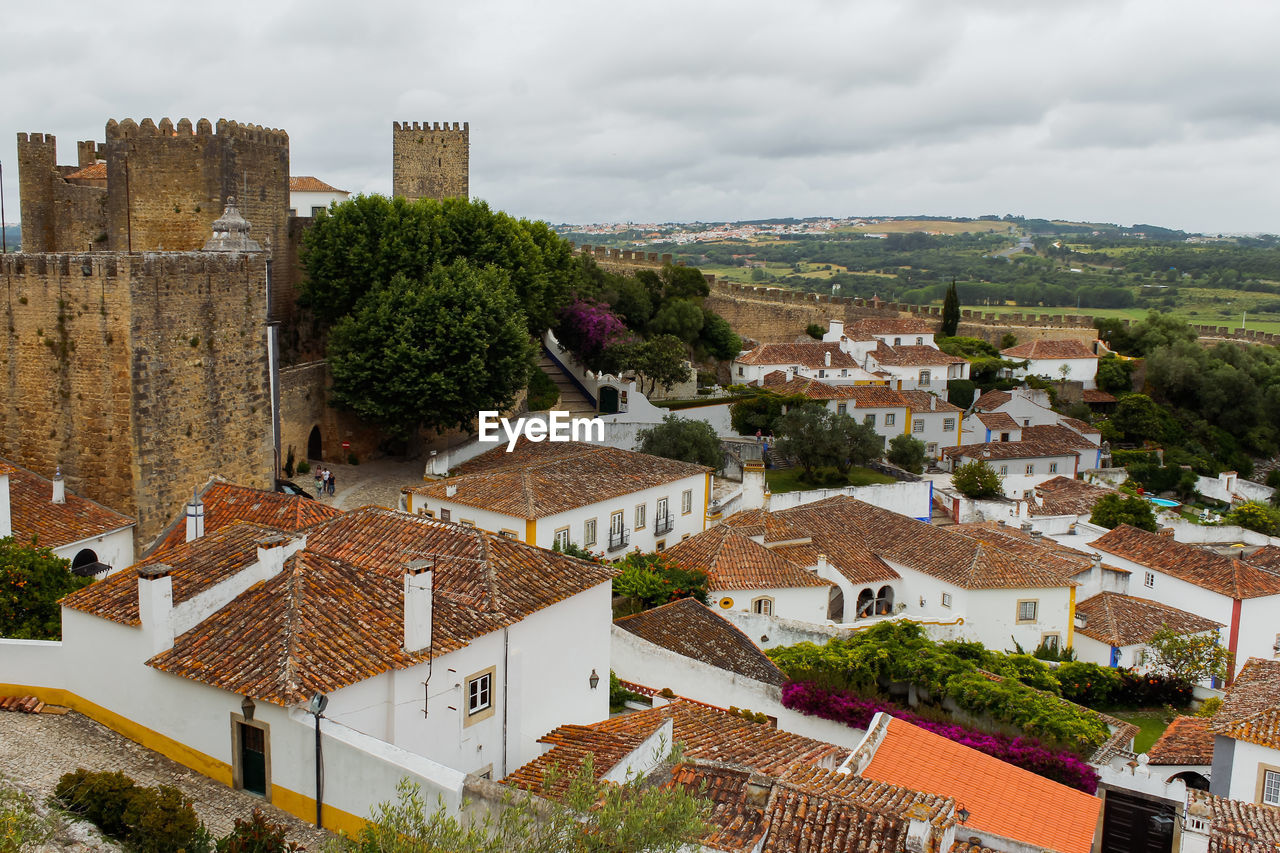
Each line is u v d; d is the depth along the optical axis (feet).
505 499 160.04
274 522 113.80
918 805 62.95
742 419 284.41
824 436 252.83
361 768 63.00
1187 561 187.21
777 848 61.87
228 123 199.41
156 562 78.95
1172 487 314.55
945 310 406.62
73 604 76.54
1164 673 151.23
